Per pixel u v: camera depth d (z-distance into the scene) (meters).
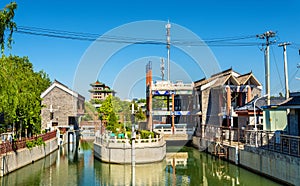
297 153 17.02
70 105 40.19
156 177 21.64
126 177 21.61
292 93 25.92
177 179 21.14
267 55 28.09
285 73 26.58
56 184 19.45
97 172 23.06
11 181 20.08
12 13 13.17
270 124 23.44
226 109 32.84
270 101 27.66
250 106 27.11
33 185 19.14
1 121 26.52
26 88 27.56
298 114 19.50
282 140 18.30
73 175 22.12
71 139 40.34
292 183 16.56
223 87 33.34
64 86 40.31
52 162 27.44
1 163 20.34
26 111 27.03
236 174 21.59
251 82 33.78
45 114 39.84
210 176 21.91
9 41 13.20
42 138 29.88
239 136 27.05
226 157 26.64
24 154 24.41
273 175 18.67
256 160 21.03
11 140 22.91
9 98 17.33
